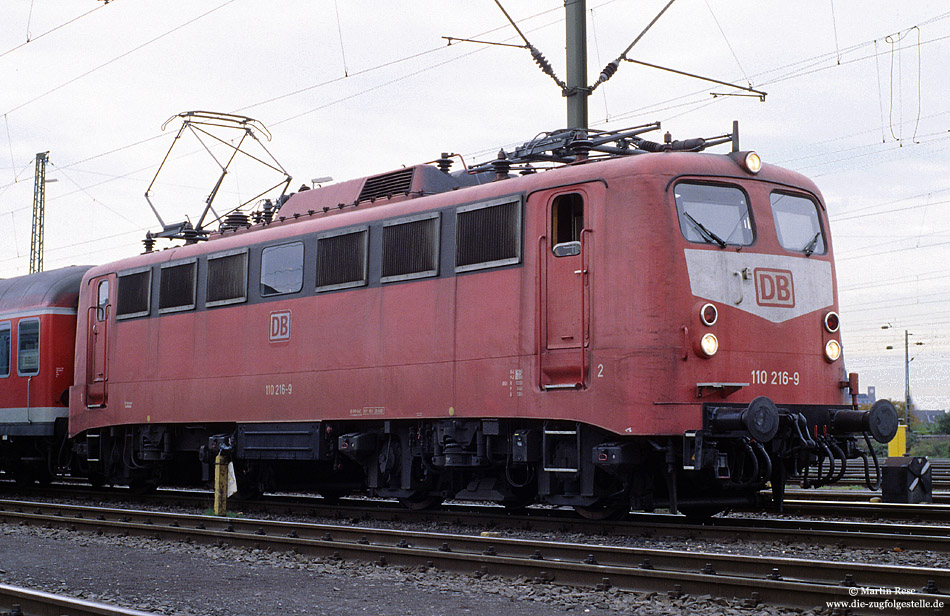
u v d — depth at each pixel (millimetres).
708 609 7055
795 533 9758
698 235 10656
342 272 13469
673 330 10320
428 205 12594
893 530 10898
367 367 13016
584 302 10797
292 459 14047
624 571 7785
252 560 9695
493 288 11672
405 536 10242
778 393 10859
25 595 7203
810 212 11734
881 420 10711
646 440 10539
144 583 8508
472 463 12008
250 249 14906
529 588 7938
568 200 11188
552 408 10953
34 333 19109
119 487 20938
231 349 14984
